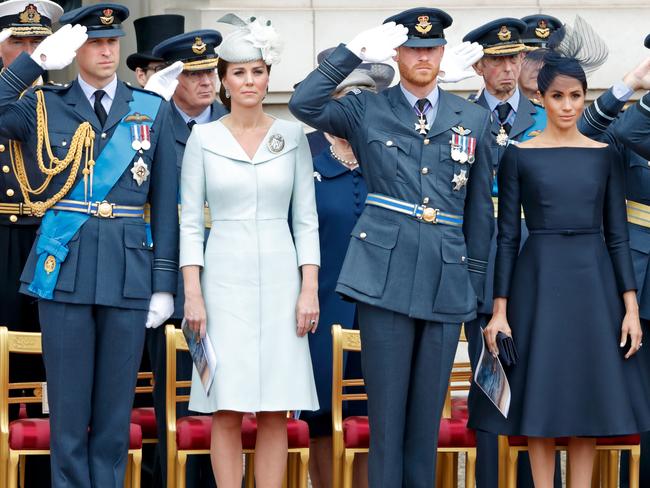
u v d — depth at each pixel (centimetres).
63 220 2441
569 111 2477
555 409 2439
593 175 2473
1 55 2803
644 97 2481
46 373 2444
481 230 2447
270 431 2442
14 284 2722
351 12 3678
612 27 3731
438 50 2417
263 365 2406
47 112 2459
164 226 2478
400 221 2405
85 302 2420
